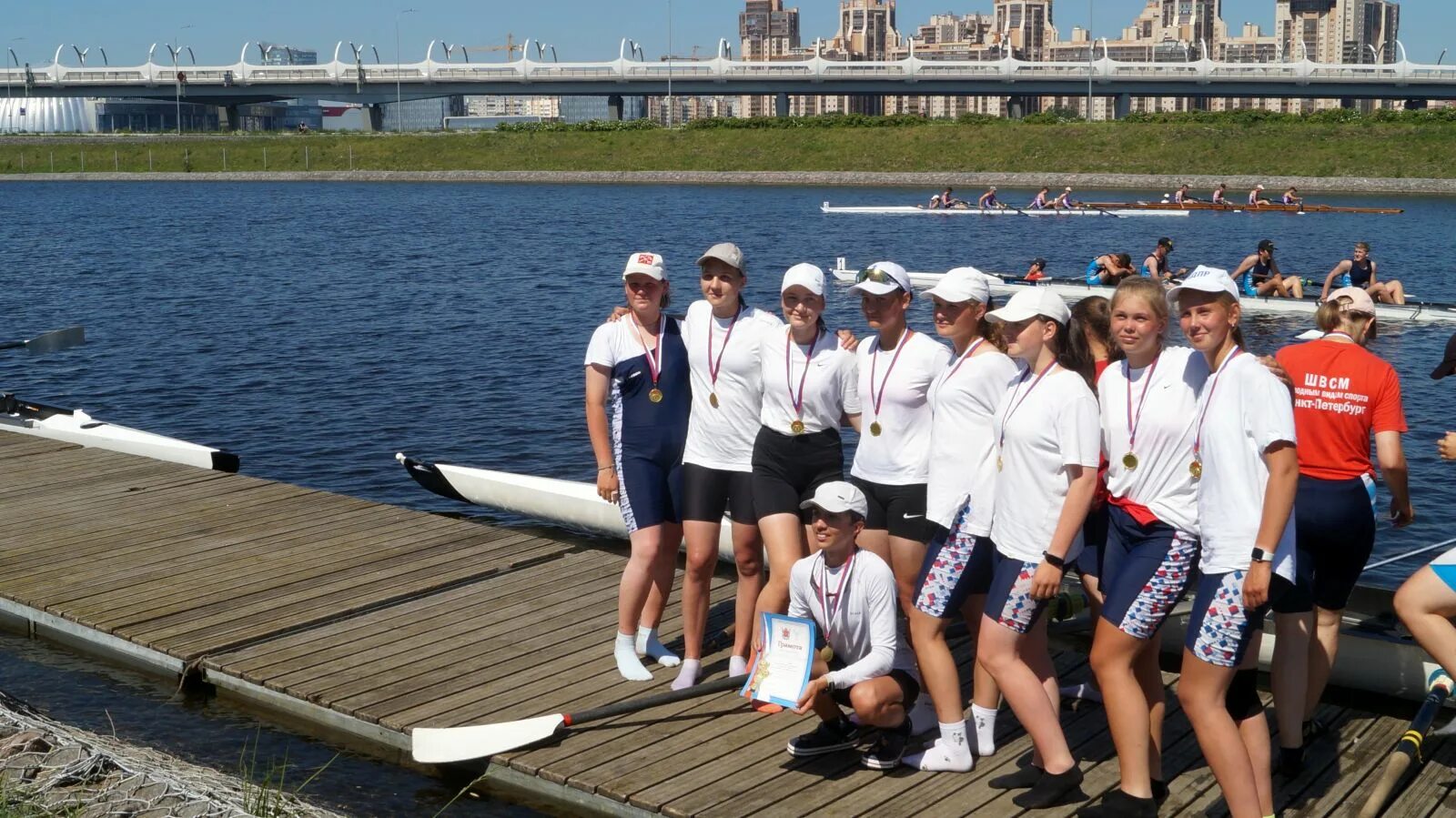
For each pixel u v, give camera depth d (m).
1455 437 5.66
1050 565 4.79
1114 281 23.03
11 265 33.28
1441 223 45.81
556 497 10.54
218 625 7.32
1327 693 6.55
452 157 93.38
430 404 16.50
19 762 5.52
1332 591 5.49
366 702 6.27
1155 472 4.71
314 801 5.69
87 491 10.37
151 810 5.12
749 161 84.94
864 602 5.34
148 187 83.62
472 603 7.72
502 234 43.66
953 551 5.26
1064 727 5.91
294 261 34.34
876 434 5.70
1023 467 4.90
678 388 6.31
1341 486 5.33
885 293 5.57
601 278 30.28
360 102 110.12
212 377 18.16
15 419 12.95
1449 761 5.55
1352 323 5.47
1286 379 5.10
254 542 8.96
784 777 5.44
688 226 46.84
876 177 78.69
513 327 22.67
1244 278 22.84
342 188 80.38
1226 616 4.48
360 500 10.11
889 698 5.34
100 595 7.83
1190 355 4.73
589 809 5.44
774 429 5.94
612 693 6.34
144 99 117.19
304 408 16.30
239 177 93.00
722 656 6.86
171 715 6.57
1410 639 6.27
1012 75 95.00
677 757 5.64
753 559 6.21
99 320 23.39
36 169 97.00
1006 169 77.38
